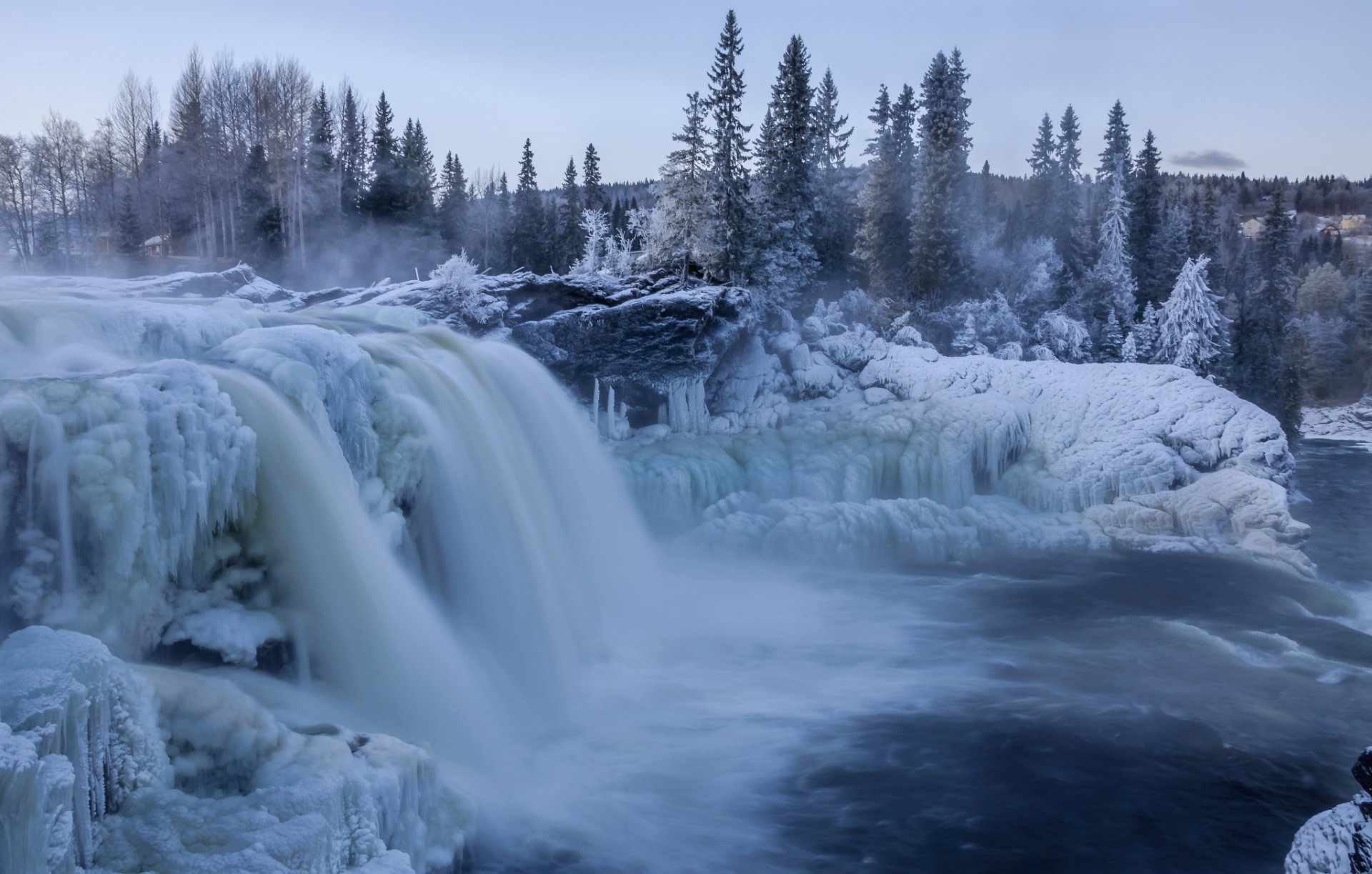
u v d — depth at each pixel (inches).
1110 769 462.3
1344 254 6919.3
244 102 2411.4
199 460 358.3
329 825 250.5
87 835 222.7
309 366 448.8
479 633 561.0
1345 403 3971.5
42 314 430.9
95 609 322.3
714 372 1179.9
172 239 2493.8
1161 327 2028.8
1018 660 635.5
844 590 816.9
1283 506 982.4
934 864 377.7
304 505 415.2
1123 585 839.7
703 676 591.8
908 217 2078.0
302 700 364.5
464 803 343.0
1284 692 573.3
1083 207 2726.4
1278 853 390.3
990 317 1787.6
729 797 429.4
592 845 380.5
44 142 2454.5
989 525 973.8
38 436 315.0
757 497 1002.7
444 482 551.5
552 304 1043.3
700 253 1425.9
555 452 726.5
